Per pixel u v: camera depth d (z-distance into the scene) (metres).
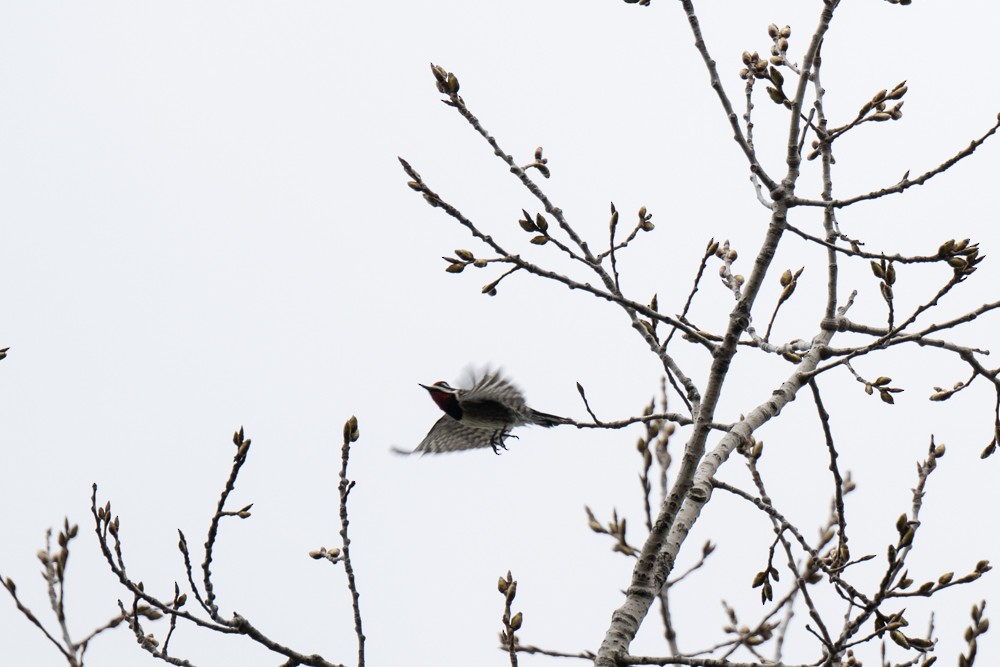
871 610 10.26
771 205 12.24
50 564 10.65
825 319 13.29
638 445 14.24
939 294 11.09
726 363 11.65
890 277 11.27
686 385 12.15
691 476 11.55
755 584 11.24
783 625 13.21
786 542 11.05
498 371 13.43
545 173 11.98
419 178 11.24
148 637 10.21
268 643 10.10
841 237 13.30
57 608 10.47
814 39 12.04
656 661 10.45
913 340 11.38
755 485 12.39
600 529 13.85
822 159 13.36
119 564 10.16
